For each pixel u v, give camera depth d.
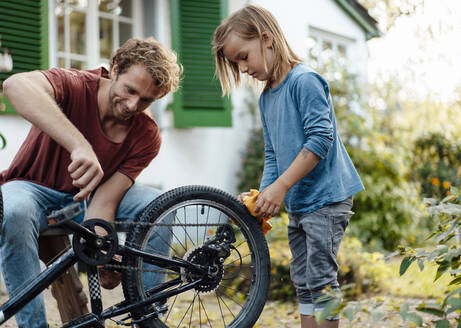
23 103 2.13
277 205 2.30
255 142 6.02
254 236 2.45
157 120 5.41
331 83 6.60
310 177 2.38
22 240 2.12
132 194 2.55
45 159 2.40
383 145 6.73
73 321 2.13
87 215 2.44
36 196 2.30
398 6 9.02
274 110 2.47
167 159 5.40
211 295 4.36
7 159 4.30
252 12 2.42
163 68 2.29
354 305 1.76
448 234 2.15
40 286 2.02
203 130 5.73
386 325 3.23
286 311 3.86
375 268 4.44
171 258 2.33
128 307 2.18
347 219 2.42
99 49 5.20
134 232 2.23
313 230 2.34
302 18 6.70
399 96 8.27
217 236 2.42
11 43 4.28
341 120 6.54
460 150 7.64
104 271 2.39
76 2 5.02
